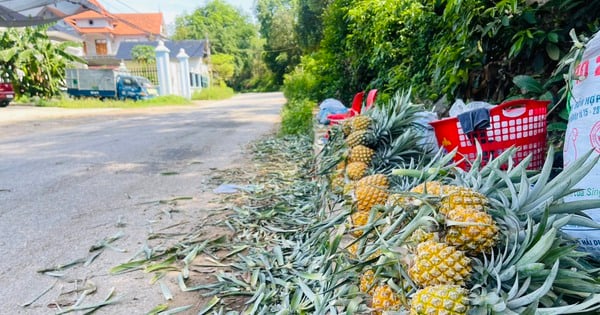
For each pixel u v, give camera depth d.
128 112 12.87
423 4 4.36
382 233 1.14
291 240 2.11
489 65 2.91
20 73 15.02
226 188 3.36
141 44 27.92
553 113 2.27
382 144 2.50
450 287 0.91
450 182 1.40
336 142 2.80
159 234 2.38
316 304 1.33
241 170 4.09
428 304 0.88
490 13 2.59
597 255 1.25
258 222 2.44
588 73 1.35
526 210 1.07
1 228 2.53
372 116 2.75
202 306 1.58
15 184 3.65
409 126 2.51
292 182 3.37
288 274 1.70
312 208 2.50
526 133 1.83
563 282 0.93
